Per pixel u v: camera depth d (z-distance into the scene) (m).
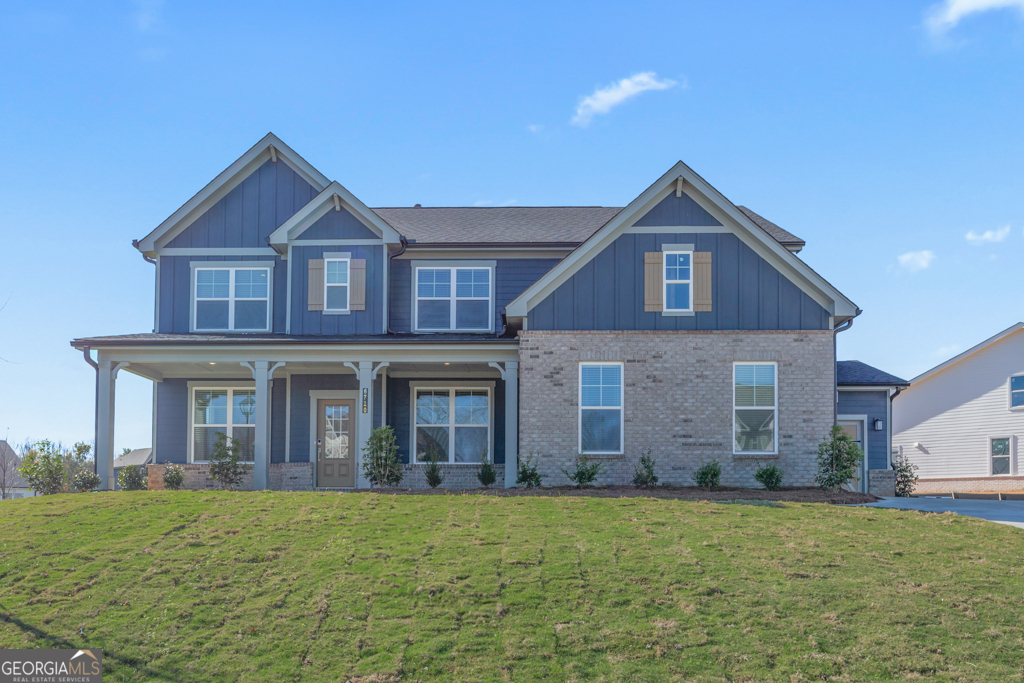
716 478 18.42
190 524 14.26
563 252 22.34
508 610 10.91
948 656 9.59
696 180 19.45
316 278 21.44
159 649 10.16
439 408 22.28
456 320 22.12
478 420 22.25
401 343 19.19
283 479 21.70
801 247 21.98
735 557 12.45
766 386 19.22
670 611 10.78
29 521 14.55
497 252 22.33
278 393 22.28
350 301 21.33
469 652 9.98
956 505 17.12
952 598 10.97
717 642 10.02
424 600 11.20
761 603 10.91
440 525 14.15
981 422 30.95
